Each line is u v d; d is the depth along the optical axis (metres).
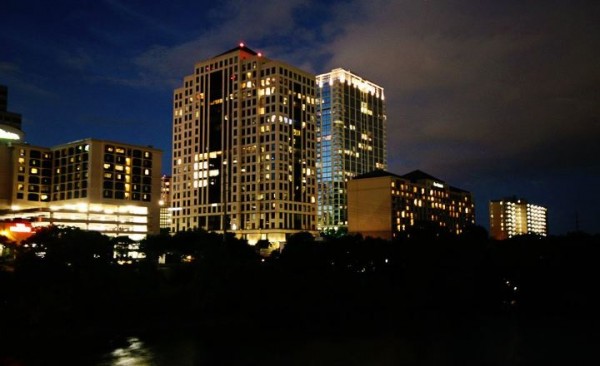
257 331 108.50
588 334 109.88
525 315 132.62
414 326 117.69
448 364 87.31
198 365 82.81
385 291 146.12
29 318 95.50
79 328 99.94
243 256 154.62
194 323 111.12
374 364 86.38
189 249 171.88
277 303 123.56
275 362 86.19
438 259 154.00
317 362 86.88
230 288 118.06
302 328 113.12
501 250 163.25
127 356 86.00
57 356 84.38
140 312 110.25
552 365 87.56
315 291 131.38
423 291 149.62
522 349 97.19
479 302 152.00
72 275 105.94
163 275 127.69
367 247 157.62
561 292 155.88
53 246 114.06
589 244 157.12
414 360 89.31
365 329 113.56
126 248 177.00
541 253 160.50
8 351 86.06
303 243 146.88
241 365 83.94
